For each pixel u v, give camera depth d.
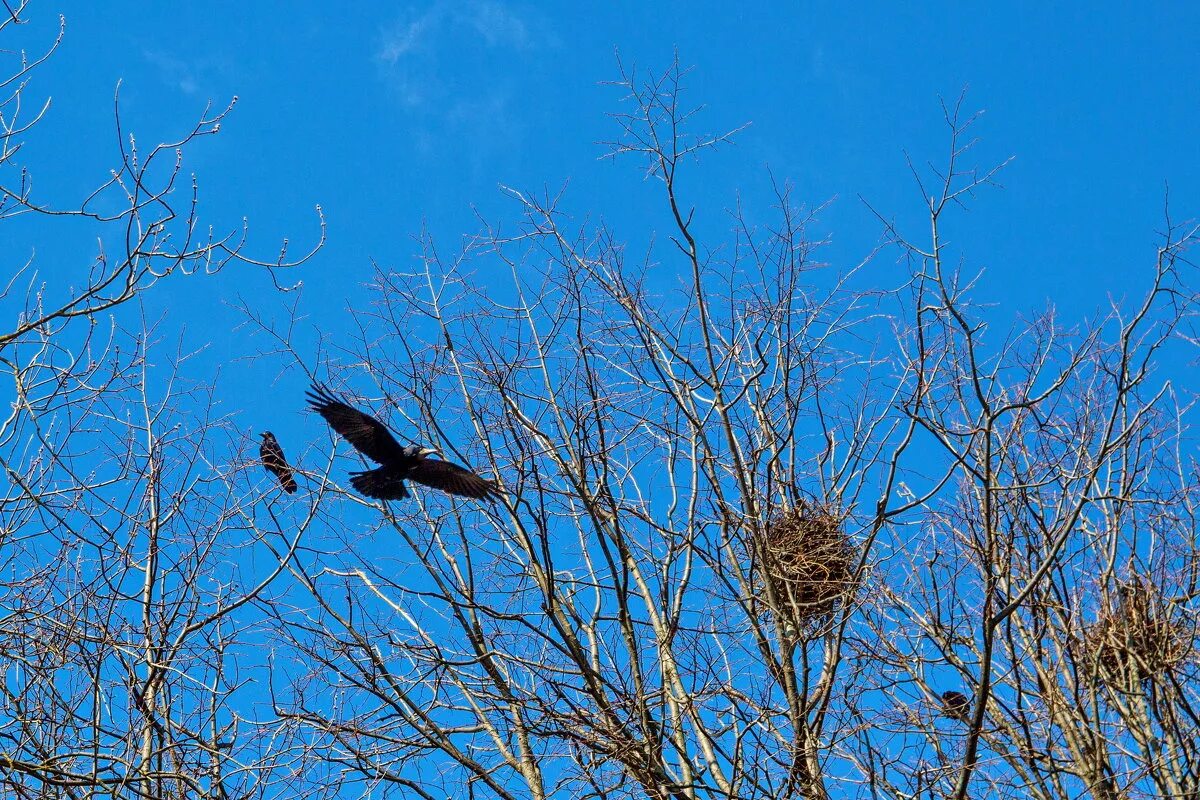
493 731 14.18
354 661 13.55
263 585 12.98
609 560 14.22
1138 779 12.41
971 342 12.60
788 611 14.45
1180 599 13.44
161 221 11.77
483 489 12.30
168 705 12.21
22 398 12.16
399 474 12.12
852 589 13.98
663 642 13.95
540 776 13.52
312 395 12.41
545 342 15.53
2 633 11.40
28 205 11.41
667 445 15.94
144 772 11.30
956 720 13.24
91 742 11.54
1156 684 13.17
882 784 12.44
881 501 13.84
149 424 13.34
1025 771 12.91
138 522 12.80
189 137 11.80
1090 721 12.96
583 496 14.43
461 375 15.34
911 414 13.05
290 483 13.98
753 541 14.68
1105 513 13.91
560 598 15.01
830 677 13.84
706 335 15.24
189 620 12.55
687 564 15.32
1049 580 13.34
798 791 12.41
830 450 15.53
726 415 14.93
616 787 12.65
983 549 12.98
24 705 11.55
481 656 13.86
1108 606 13.43
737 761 12.58
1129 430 12.60
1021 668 13.50
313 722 12.94
